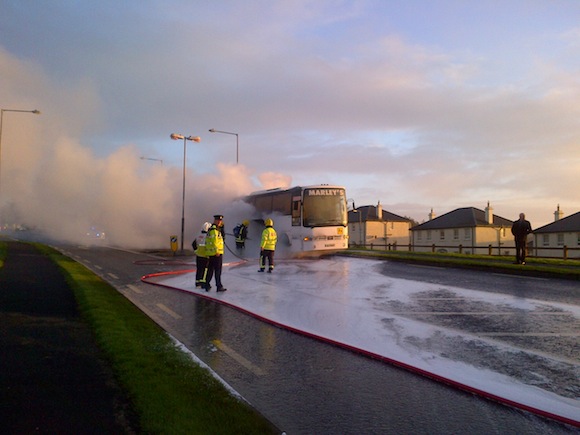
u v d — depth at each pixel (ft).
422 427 13.02
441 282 41.45
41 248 76.38
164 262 62.59
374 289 37.45
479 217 181.16
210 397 14.17
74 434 11.07
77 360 16.96
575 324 25.17
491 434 12.62
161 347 19.84
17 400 13.03
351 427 13.01
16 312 24.89
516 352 20.13
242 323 26.12
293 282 41.98
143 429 11.47
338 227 69.72
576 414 13.85
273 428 12.19
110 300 30.42
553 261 55.57
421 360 18.99
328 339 22.03
